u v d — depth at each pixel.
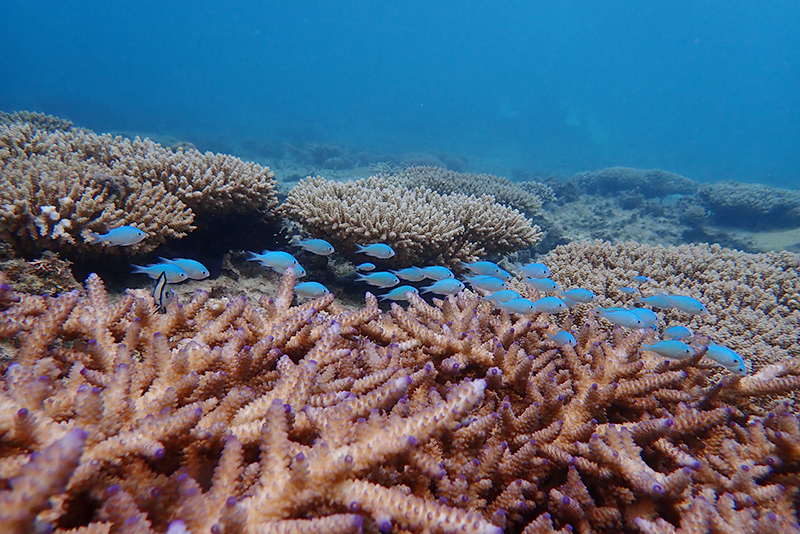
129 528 1.24
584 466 2.27
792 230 15.76
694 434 2.61
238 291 5.56
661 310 5.60
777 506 2.24
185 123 49.66
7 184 4.21
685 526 1.92
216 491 1.48
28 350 2.19
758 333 5.21
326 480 1.53
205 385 2.12
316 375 2.31
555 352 3.41
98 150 6.22
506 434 2.50
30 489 0.98
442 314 3.79
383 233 5.82
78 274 4.59
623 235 14.75
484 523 1.42
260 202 6.43
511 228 7.09
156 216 5.14
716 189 17.73
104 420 1.60
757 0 114.75
